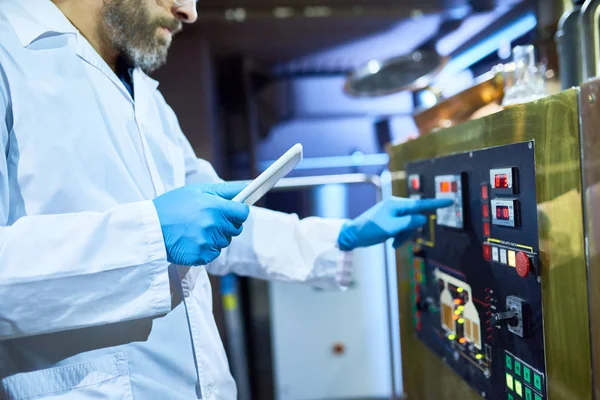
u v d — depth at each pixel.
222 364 0.85
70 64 0.71
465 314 0.76
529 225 0.58
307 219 1.04
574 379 0.52
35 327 0.57
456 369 0.80
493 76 0.87
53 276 0.56
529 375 0.59
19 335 0.57
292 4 1.83
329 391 1.84
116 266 0.59
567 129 0.50
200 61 2.01
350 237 0.94
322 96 2.50
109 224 0.60
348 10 1.85
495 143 0.65
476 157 0.70
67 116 0.68
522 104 0.58
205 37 2.03
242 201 0.65
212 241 0.63
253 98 2.45
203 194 0.65
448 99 1.01
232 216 0.64
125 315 0.61
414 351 1.03
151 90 0.93
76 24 0.77
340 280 0.99
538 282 0.56
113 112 0.75
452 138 0.78
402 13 1.85
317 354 1.84
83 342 0.66
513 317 0.60
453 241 0.80
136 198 0.72
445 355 0.85
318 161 2.55
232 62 2.39
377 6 1.84
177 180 0.85
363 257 1.81
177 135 0.99
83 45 0.74
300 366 1.84
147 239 0.61
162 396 0.71
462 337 0.77
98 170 0.69
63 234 0.58
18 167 0.63
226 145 2.52
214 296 2.00
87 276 0.58
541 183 0.55
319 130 2.55
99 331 0.67
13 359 0.65
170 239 0.62
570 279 0.51
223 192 0.70
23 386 0.63
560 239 0.52
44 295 0.56
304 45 2.21
